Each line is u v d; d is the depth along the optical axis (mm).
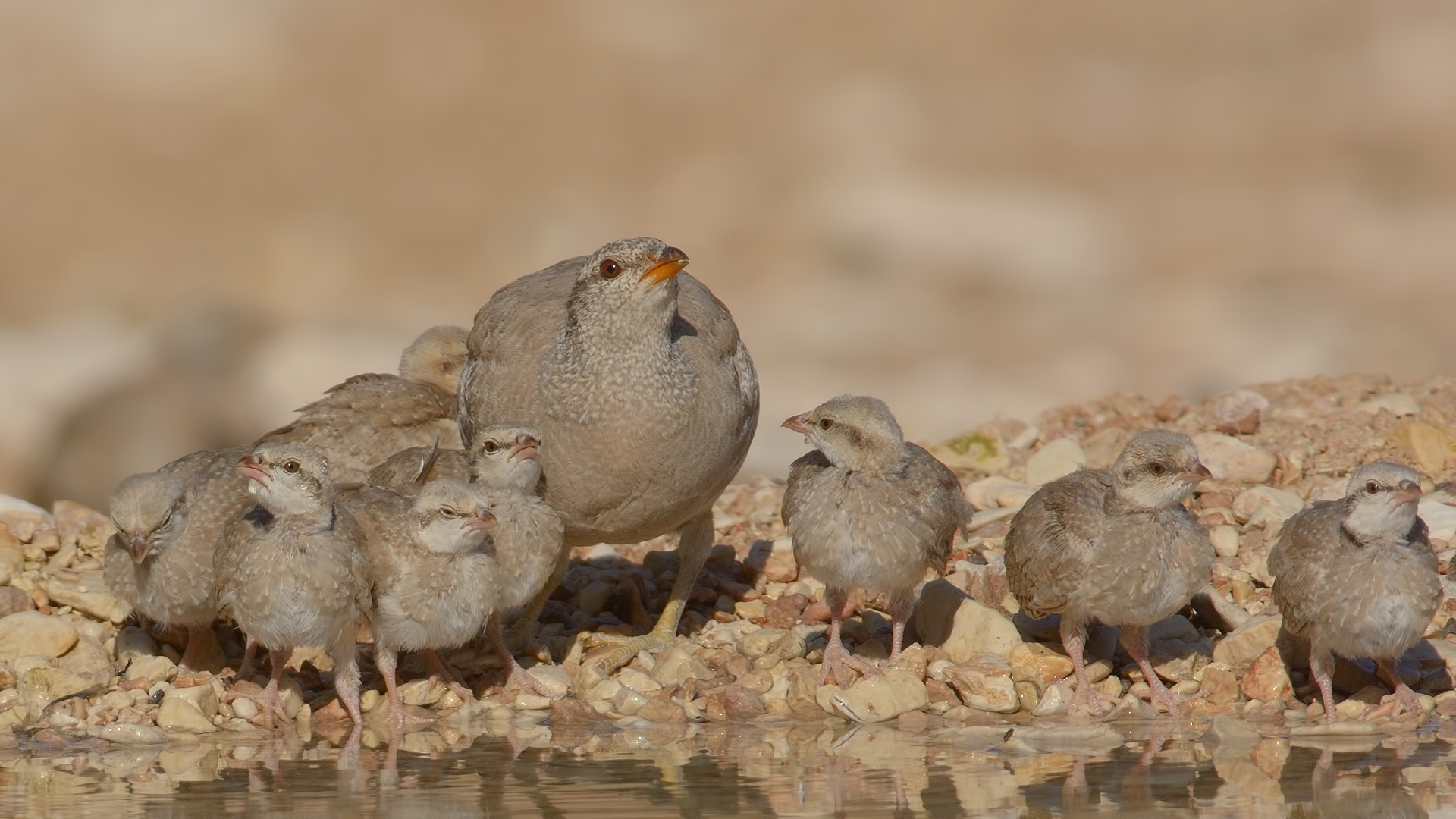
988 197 46156
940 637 13086
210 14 55625
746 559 15312
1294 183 48438
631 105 53938
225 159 50875
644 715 12266
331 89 54438
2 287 42688
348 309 41344
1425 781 10406
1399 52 54375
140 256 44531
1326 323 39500
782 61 56312
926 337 38281
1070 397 33938
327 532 11750
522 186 50219
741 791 10336
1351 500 11484
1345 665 12430
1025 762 10945
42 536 15227
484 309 14234
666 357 12977
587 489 13133
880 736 11680
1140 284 42062
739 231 46500
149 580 12391
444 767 10961
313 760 11180
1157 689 12289
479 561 12117
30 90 52719
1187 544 11906
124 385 28469
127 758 11266
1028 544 12219
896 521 12195
